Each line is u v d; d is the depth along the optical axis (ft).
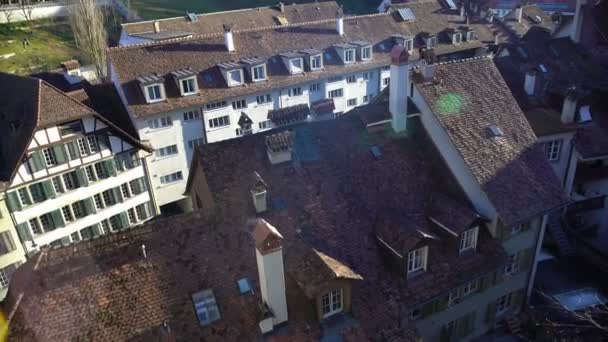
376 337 58.85
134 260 56.29
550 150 103.91
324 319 58.34
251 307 55.98
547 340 85.51
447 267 71.77
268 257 50.65
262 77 159.84
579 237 111.75
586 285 102.27
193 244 59.36
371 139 80.18
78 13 234.38
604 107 114.73
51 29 284.00
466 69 85.51
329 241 66.18
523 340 87.04
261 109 161.07
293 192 69.67
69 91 138.00
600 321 85.05
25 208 115.96
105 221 132.46
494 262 75.31
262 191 64.03
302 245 63.10
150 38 204.13
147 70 146.61
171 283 55.88
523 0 306.55
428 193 78.43
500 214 72.38
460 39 205.26
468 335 84.53
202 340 53.01
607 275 105.09
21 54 256.32
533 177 79.10
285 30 176.24
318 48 176.14
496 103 84.43
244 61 158.81
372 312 61.46
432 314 74.38
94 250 55.88
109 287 54.08
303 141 76.23
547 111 107.76
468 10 244.22
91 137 123.03
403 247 65.46
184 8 355.97
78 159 121.80
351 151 77.56
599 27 155.02
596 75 141.49
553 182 80.38
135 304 53.72
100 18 248.11
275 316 54.29
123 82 142.20
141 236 58.08
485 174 75.61
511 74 117.80
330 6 258.16
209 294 56.03
